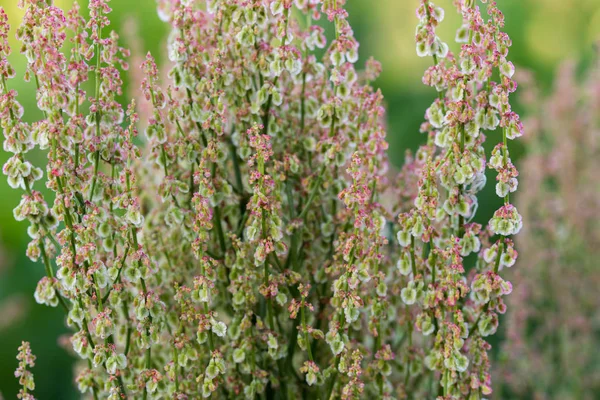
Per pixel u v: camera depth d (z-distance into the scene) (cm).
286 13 57
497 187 56
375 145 58
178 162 58
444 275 56
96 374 58
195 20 58
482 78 56
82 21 57
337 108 58
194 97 58
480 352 57
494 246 56
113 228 57
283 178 57
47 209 56
